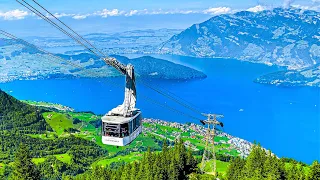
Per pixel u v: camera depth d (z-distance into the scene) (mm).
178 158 122062
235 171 114125
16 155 89500
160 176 111125
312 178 98562
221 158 185875
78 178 134250
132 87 58469
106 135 55281
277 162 102438
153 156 120250
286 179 101000
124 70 57500
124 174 116000
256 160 110250
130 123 55781
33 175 89625
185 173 124062
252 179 102062
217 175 122812
